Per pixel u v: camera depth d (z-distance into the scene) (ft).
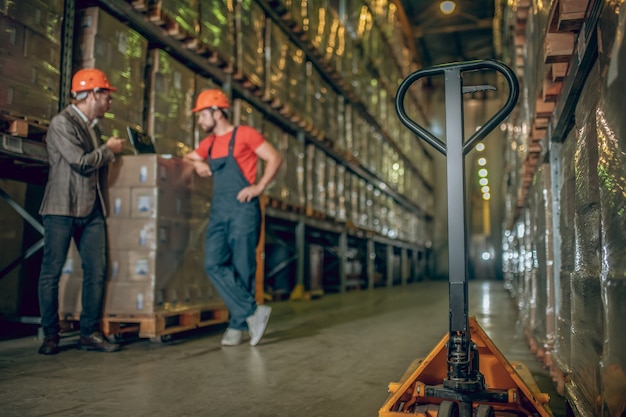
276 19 25.11
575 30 6.86
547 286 10.53
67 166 11.50
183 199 13.98
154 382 9.27
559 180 9.68
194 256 14.49
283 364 10.99
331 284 40.32
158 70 15.90
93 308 12.08
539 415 5.88
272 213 25.17
